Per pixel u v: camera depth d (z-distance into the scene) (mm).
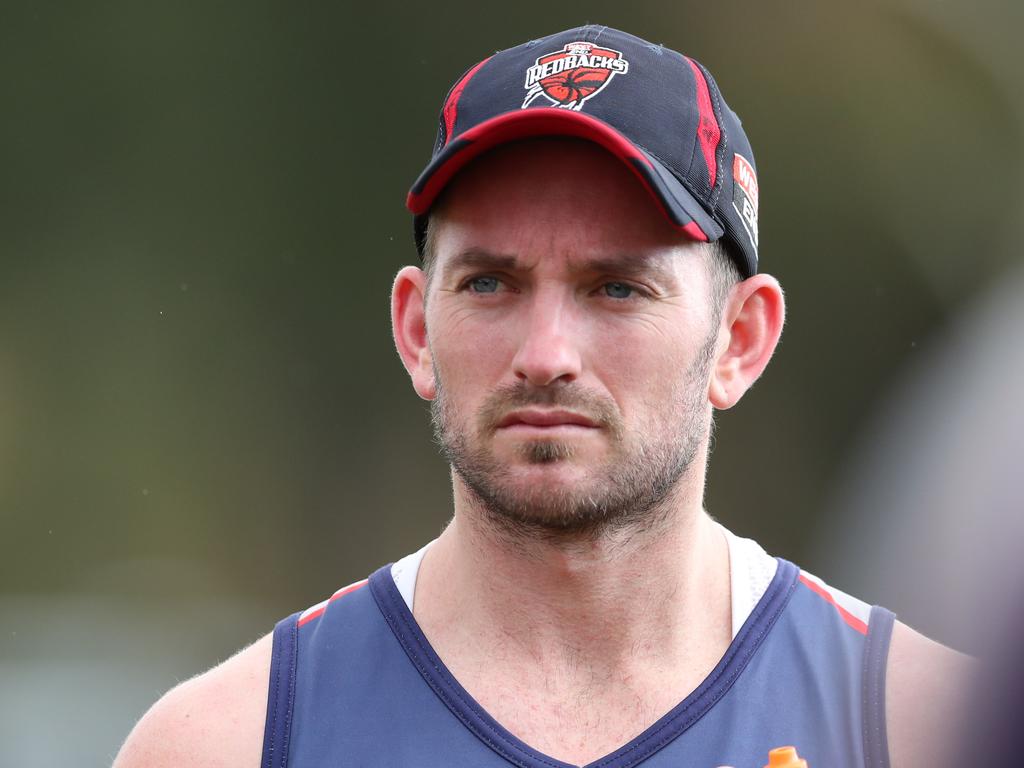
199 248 48125
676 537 7336
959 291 44281
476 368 7016
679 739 7113
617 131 7078
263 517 45594
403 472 46219
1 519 44500
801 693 7258
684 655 7391
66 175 47688
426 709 7238
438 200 7387
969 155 45062
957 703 3248
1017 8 43750
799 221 45656
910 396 42812
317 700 7344
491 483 6980
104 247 47562
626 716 7195
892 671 7273
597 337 6957
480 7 48344
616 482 6918
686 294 7164
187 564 44438
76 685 33688
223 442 46531
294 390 47219
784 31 45281
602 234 6980
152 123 48031
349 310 48125
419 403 46656
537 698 7254
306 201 48438
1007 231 44438
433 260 7414
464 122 7504
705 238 7145
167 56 48062
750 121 45594
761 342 7895
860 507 39750
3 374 46031
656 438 7031
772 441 44938
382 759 7117
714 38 45875
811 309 45594
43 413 45938
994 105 44594
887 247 45594
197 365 47125
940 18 44156
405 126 48688
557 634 7309
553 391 6844
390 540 45531
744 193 7734
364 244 48594
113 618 39750
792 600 7617
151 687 34500
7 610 39375
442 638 7477
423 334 8000
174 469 45781
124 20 47906
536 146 7086
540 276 6992
